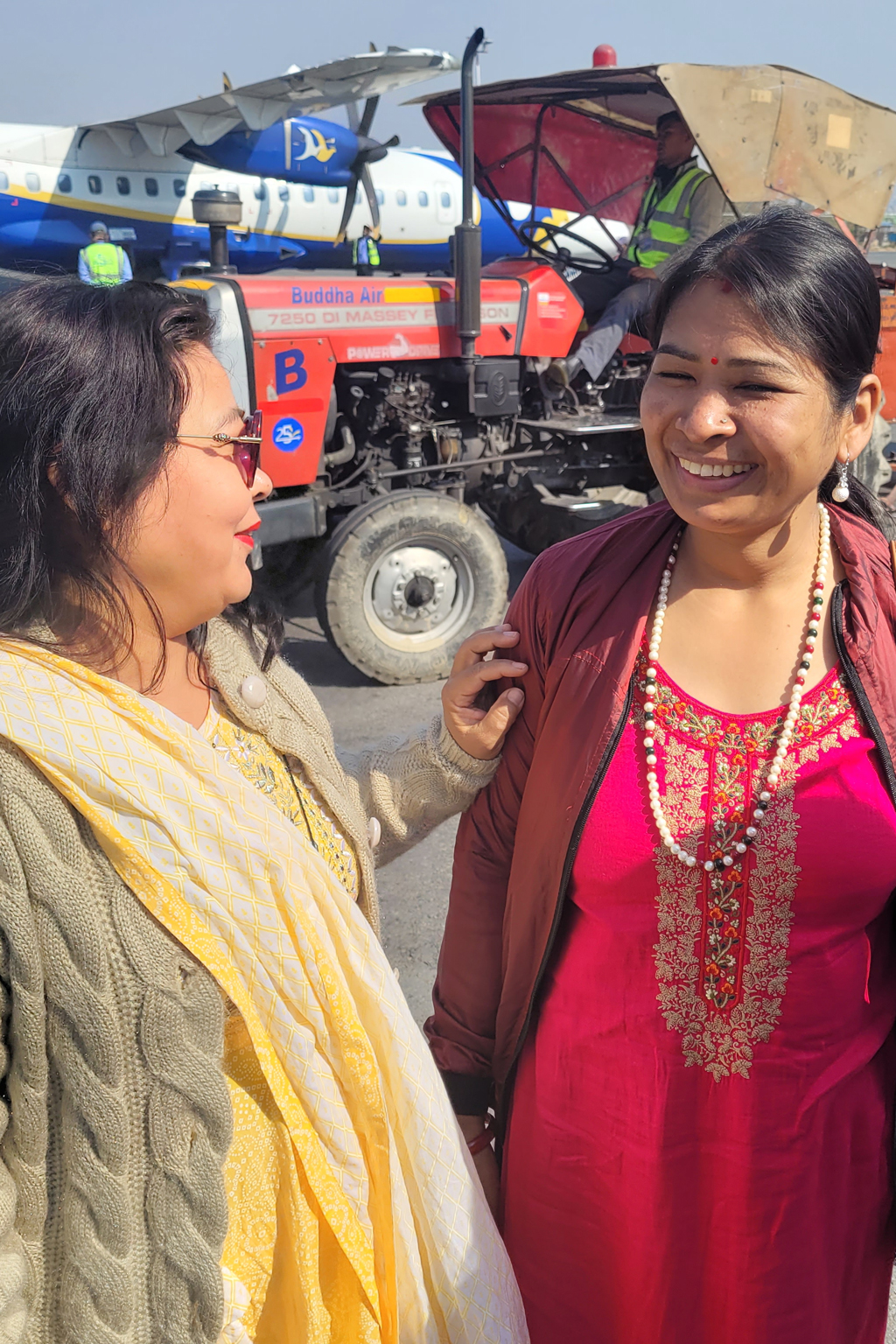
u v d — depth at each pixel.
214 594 0.94
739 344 0.94
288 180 9.77
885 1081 1.21
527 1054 1.31
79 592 0.88
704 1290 1.22
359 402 5.00
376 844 1.32
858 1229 1.22
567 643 1.16
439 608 4.94
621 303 5.72
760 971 1.09
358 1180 1.00
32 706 0.83
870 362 1.00
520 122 5.98
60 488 0.84
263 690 1.08
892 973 1.20
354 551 4.63
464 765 1.29
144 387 0.83
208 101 8.03
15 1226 0.82
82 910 0.81
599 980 1.17
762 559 1.07
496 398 5.18
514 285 5.17
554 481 5.77
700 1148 1.17
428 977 2.84
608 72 4.63
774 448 0.96
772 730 1.07
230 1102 0.90
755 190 4.46
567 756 1.14
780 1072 1.12
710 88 4.25
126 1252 0.85
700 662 1.10
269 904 0.92
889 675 1.07
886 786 1.07
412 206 12.95
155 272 12.20
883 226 5.18
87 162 11.15
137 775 0.85
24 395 0.81
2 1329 0.74
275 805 1.02
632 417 5.64
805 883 1.06
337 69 7.23
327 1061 0.98
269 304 4.40
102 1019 0.82
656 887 1.10
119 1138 0.84
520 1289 1.34
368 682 5.04
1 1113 0.80
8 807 0.81
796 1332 1.20
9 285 0.86
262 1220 0.99
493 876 1.34
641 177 6.12
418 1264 1.05
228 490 0.91
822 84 4.41
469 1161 1.11
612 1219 1.22
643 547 1.16
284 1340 1.01
